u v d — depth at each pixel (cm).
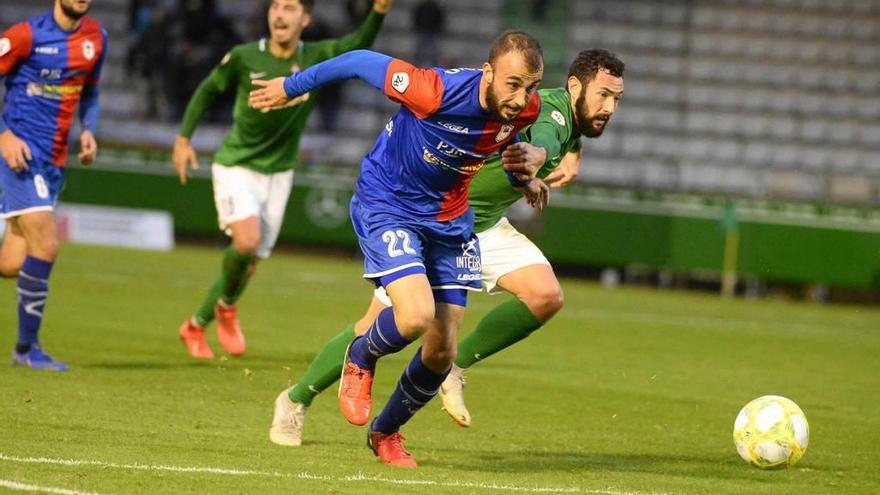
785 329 5956
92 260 6950
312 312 5241
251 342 4147
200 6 9012
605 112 2509
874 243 7869
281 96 2189
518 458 2388
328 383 2312
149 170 8338
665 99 9756
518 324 2623
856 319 6906
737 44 10056
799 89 9875
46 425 2370
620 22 10069
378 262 2116
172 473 1961
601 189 8062
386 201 2148
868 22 10181
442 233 2159
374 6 3553
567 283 8038
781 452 2306
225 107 9031
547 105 2470
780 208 7938
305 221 8244
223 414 2680
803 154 9544
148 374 3234
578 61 2517
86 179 8388
